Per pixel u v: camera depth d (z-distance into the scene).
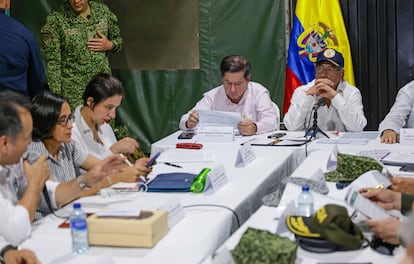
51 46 4.89
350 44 5.14
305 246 1.90
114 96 3.24
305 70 5.18
